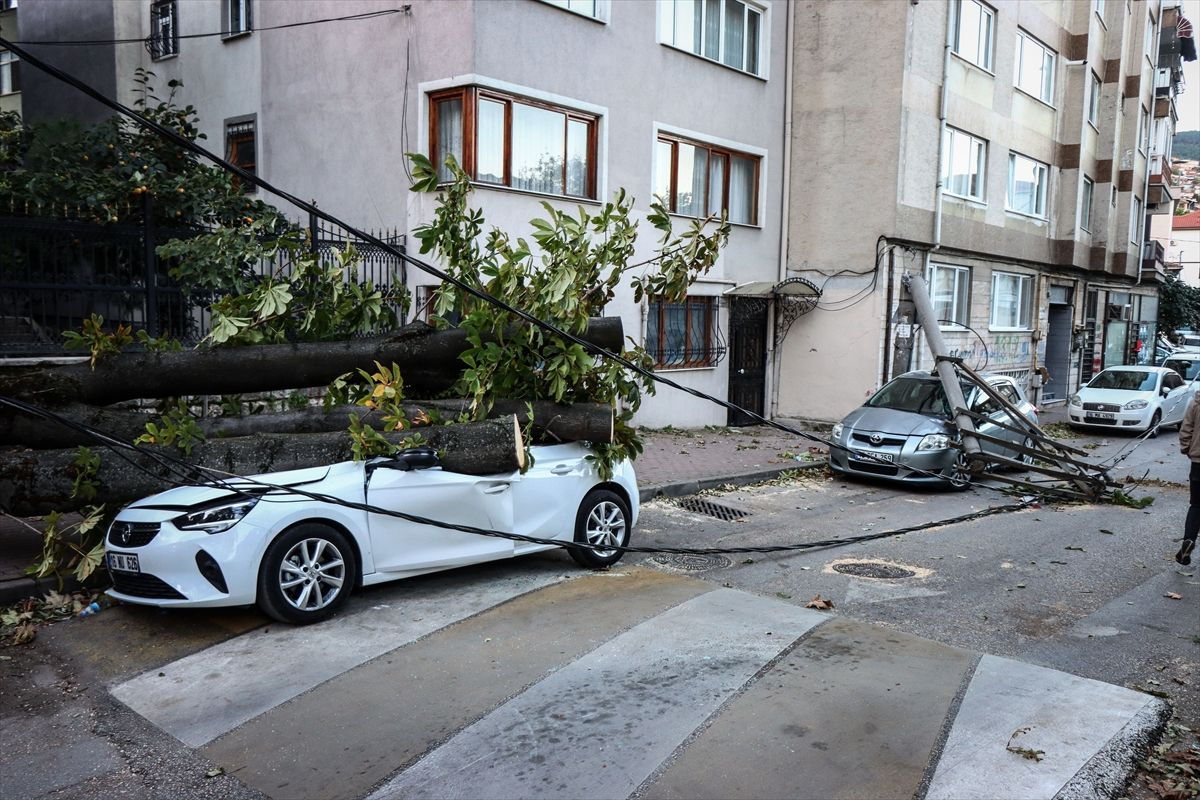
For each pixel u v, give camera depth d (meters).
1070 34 23.75
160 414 6.80
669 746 4.23
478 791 3.89
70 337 6.58
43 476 5.94
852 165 17.42
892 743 4.26
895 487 12.12
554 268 7.07
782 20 17.70
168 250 9.78
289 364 7.00
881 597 6.83
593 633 5.74
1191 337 51.25
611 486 7.69
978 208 20.14
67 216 10.39
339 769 4.11
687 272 7.70
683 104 15.60
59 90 18.12
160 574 5.52
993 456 9.69
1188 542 7.86
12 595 6.21
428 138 12.62
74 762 4.25
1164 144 33.34
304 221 14.45
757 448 14.50
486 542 6.71
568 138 13.65
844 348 17.67
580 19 13.52
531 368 7.23
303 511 5.80
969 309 20.41
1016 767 4.05
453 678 5.05
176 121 12.59
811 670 5.13
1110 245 27.36
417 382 7.40
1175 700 5.03
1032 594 7.00
